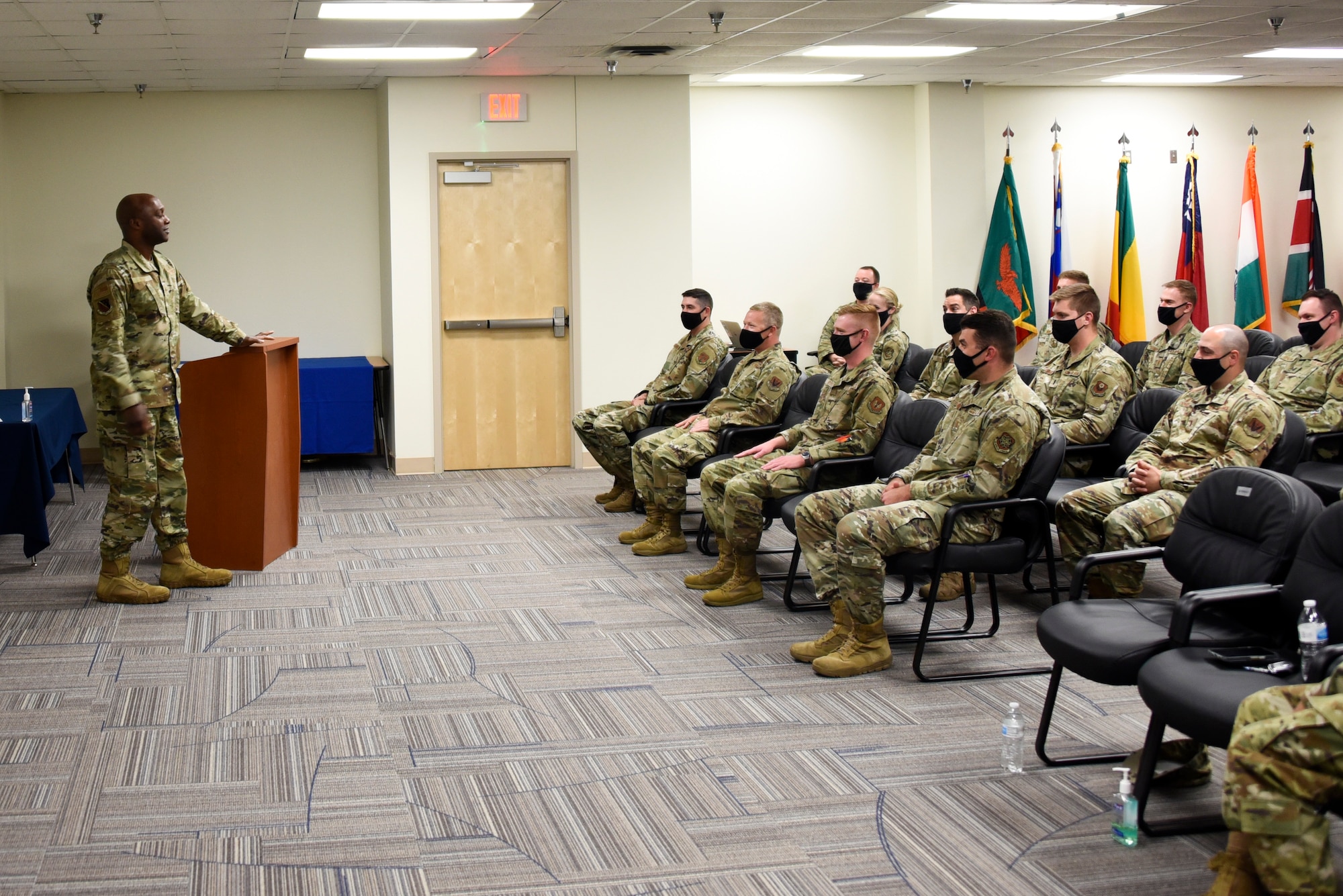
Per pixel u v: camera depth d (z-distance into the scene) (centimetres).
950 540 388
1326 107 996
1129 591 450
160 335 485
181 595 504
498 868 269
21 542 600
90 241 820
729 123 888
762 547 588
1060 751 331
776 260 908
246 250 841
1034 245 951
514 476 796
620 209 810
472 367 808
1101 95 945
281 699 380
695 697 380
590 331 815
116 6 539
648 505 593
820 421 488
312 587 517
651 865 270
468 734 351
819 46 716
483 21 599
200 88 805
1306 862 220
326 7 555
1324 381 572
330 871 268
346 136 845
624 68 767
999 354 393
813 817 294
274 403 555
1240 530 309
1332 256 1024
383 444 846
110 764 327
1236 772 226
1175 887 257
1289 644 288
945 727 352
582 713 367
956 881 261
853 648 400
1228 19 667
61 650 429
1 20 564
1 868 269
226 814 297
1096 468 526
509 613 479
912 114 915
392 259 784
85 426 740
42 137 805
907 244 927
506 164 793
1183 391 613
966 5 609
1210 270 991
